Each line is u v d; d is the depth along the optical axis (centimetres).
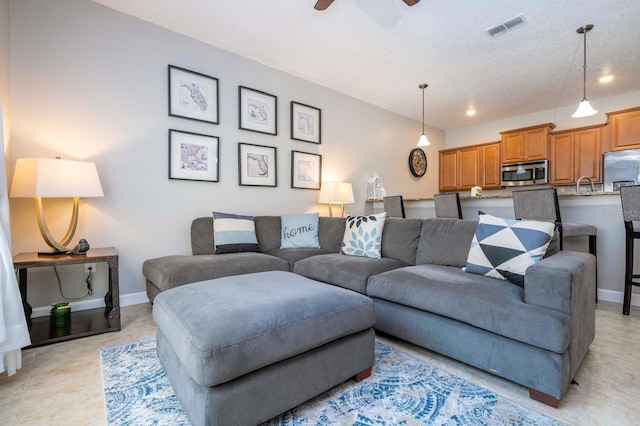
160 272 225
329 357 140
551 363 134
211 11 270
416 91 447
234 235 295
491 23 281
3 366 147
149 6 265
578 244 295
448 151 638
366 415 130
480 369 165
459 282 176
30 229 236
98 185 232
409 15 270
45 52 241
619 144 444
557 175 505
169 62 298
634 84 424
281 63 363
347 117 461
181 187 307
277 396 123
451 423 125
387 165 529
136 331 220
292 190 397
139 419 128
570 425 124
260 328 118
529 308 143
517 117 568
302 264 269
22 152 232
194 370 107
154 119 290
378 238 275
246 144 351
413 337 186
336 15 273
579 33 297
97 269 266
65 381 156
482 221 202
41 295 243
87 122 258
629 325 226
